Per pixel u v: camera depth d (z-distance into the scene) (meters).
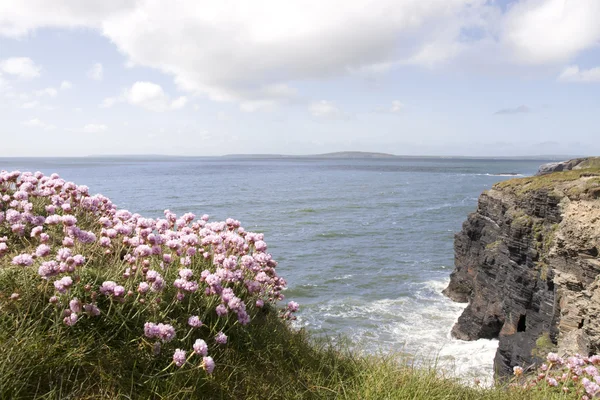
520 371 6.62
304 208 68.25
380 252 39.97
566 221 14.24
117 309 3.68
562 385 6.16
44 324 3.36
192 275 4.55
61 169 199.38
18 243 4.95
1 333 3.11
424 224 55.50
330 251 40.00
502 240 22.34
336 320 22.95
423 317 23.84
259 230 49.84
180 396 3.35
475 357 18.61
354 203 76.19
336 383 4.50
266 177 149.38
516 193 22.17
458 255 28.03
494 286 22.28
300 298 26.89
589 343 11.63
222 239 5.51
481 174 178.38
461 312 24.77
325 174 175.25
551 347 14.84
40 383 2.94
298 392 4.13
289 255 38.31
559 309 14.84
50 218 4.09
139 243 4.59
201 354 3.43
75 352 3.22
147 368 3.43
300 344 5.22
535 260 18.98
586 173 19.88
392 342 20.06
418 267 34.88
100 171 180.12
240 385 3.89
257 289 5.04
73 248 4.39
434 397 4.68
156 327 3.45
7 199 5.59
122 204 66.88
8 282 3.65
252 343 4.50
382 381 4.57
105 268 4.40
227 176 151.25
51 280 3.68
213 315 4.51
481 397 5.48
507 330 20.44
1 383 2.72
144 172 174.75
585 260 13.14
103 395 3.04
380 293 28.14
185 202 71.44
